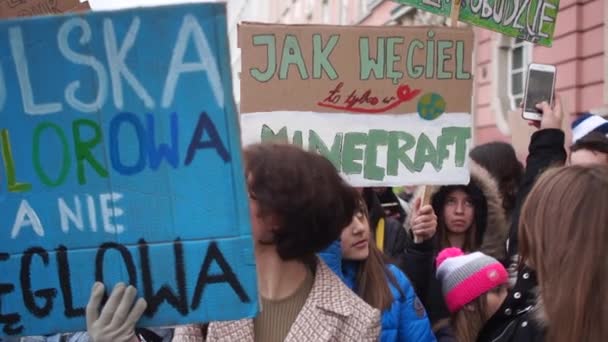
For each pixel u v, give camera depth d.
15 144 1.48
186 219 1.47
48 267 1.49
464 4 3.13
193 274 1.47
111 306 1.45
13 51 1.46
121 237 1.48
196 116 1.46
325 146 2.75
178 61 1.45
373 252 2.21
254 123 2.74
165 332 2.51
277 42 2.73
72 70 1.46
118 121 1.47
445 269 2.59
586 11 8.73
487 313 2.52
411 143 2.80
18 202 1.49
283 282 1.64
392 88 2.79
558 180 1.47
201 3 1.43
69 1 2.45
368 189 3.10
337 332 1.58
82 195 1.49
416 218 2.63
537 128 3.17
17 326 1.50
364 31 2.75
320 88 2.75
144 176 1.47
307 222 1.56
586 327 1.36
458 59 2.81
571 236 1.40
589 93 8.72
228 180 1.46
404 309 2.21
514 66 10.87
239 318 1.47
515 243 2.82
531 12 3.23
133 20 1.44
